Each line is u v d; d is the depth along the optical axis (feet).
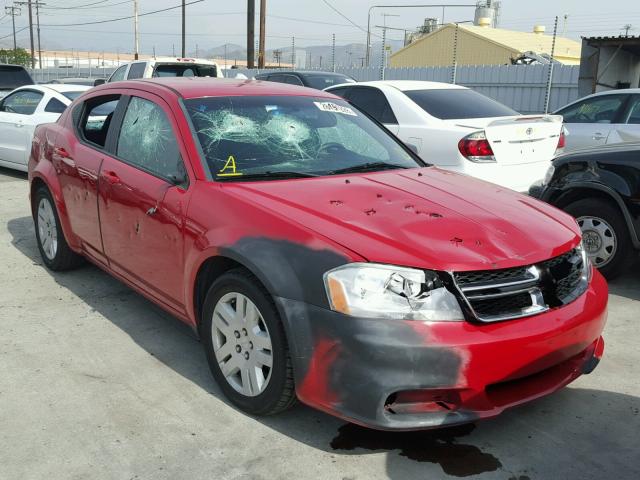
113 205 13.50
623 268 17.25
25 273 17.57
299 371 9.29
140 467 9.23
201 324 11.37
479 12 151.02
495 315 9.07
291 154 12.58
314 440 9.95
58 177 15.94
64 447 9.66
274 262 9.50
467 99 24.61
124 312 14.92
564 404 11.14
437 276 8.87
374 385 8.65
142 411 10.68
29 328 13.93
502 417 10.69
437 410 8.94
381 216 10.00
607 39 51.83
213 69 44.91
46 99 32.35
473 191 11.93
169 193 11.80
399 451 9.71
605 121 28.22
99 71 113.70
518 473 9.25
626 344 13.67
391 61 140.56
